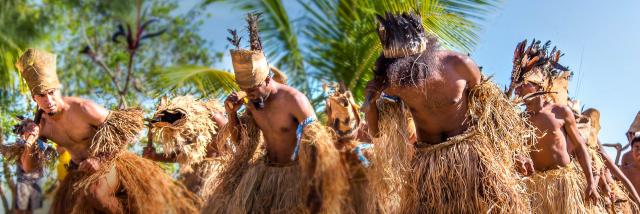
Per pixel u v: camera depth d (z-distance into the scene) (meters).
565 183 6.27
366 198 5.32
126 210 6.05
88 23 12.23
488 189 5.28
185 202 6.21
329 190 5.07
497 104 5.43
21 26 10.39
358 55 9.20
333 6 9.14
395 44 5.17
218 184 5.75
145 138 7.79
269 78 5.39
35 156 6.11
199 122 6.47
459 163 5.31
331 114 5.41
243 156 5.65
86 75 12.26
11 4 10.37
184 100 6.54
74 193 6.00
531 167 6.00
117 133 6.02
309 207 5.25
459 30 8.84
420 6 8.62
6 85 10.24
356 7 9.10
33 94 5.84
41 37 10.66
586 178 6.21
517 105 5.89
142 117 6.16
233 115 5.59
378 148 5.37
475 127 5.40
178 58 12.48
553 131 6.30
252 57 5.28
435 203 5.34
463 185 5.29
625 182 7.20
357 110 5.43
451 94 5.27
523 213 5.37
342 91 5.53
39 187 7.59
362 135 6.14
